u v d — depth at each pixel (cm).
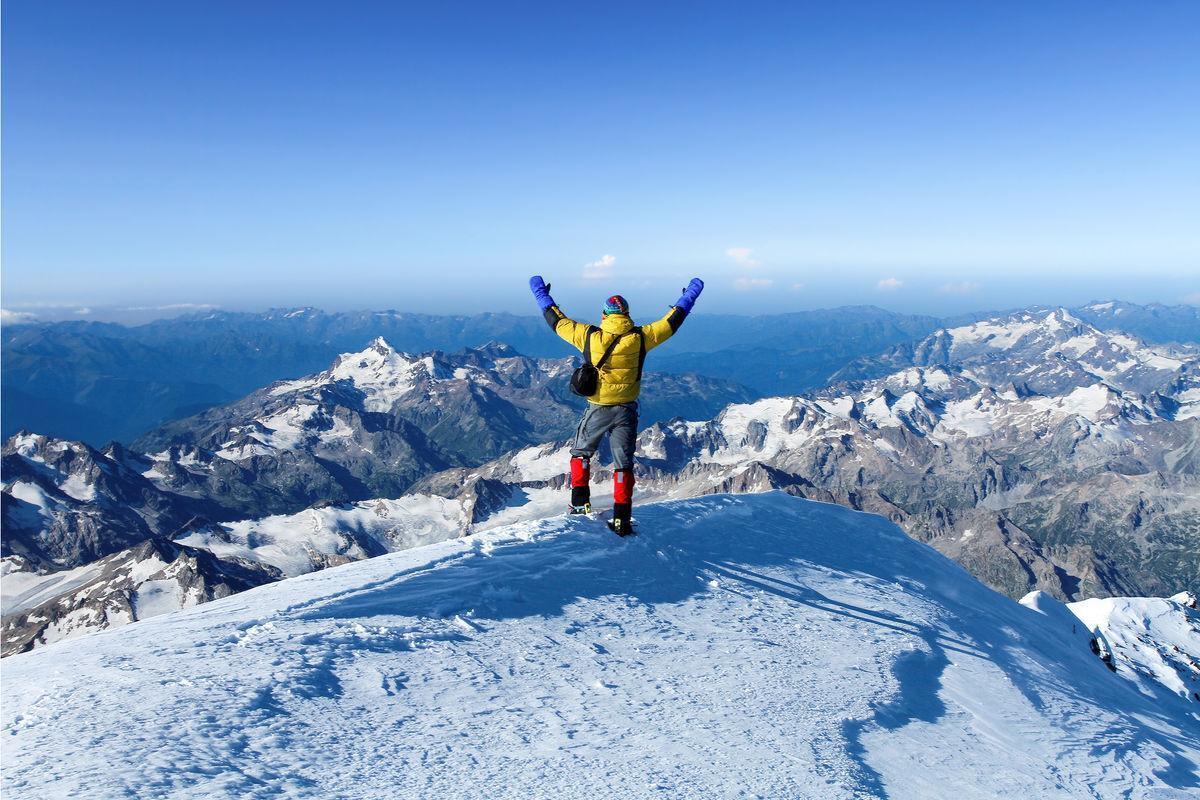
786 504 1966
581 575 1095
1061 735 959
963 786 707
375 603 874
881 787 651
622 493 1280
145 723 528
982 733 888
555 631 890
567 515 1330
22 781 427
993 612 1789
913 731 830
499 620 891
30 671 657
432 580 970
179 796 431
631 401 1262
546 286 1302
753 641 1002
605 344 1212
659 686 786
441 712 636
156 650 693
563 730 635
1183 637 3103
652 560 1230
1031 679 1273
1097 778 836
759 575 1340
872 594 1438
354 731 574
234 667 657
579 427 1312
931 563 1933
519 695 699
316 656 705
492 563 1060
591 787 534
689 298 1245
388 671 702
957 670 1138
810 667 948
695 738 661
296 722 569
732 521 1659
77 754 471
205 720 545
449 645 793
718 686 815
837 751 694
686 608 1083
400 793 485
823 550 1672
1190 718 1923
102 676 625
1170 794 853
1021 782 754
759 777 600
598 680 772
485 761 556
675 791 547
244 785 459
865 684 928
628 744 627
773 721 739
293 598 877
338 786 484
